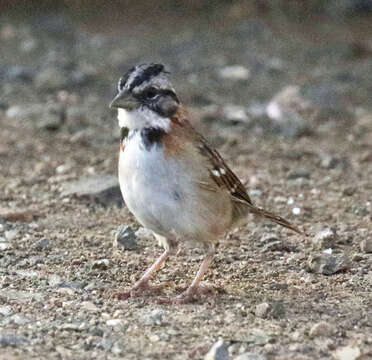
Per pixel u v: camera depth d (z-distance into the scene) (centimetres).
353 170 1528
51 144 1612
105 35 2397
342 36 2431
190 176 919
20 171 1470
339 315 935
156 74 916
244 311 939
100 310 942
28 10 2539
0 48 2244
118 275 1058
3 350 839
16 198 1342
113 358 828
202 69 2148
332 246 1164
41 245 1146
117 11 2589
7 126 1700
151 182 916
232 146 1639
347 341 870
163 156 912
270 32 2456
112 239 1184
